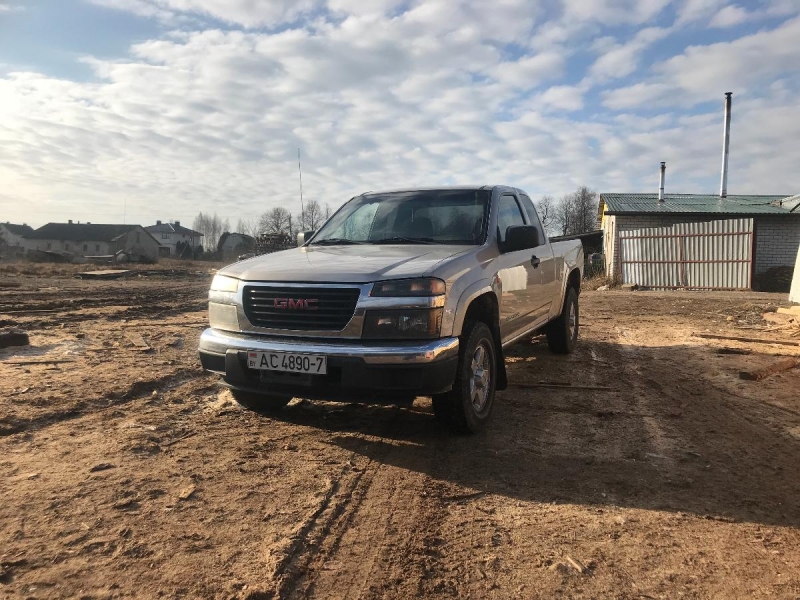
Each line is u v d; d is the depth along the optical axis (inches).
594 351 293.7
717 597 88.6
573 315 287.7
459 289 148.6
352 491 125.0
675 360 270.1
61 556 95.0
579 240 298.2
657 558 99.7
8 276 989.8
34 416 164.6
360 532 107.6
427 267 145.9
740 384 221.6
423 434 162.4
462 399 150.6
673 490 127.4
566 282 268.4
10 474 126.8
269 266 159.3
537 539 106.0
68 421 164.2
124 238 3617.1
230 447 149.1
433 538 106.0
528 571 95.5
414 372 135.6
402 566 96.6
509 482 131.0
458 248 173.2
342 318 142.6
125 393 193.9
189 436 156.9
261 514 112.8
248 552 98.8
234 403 190.1
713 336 336.8
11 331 277.4
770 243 871.1
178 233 4640.8
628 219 919.7
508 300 186.7
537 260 220.5
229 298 157.6
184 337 320.5
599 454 148.3
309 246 199.9
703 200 1003.9
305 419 174.4
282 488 125.2
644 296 654.5
